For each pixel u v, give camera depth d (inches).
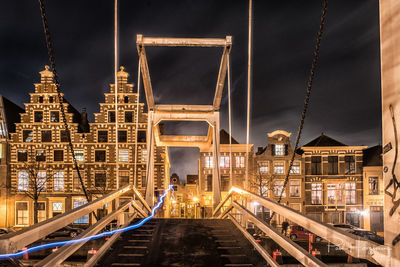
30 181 1107.9
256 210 1114.1
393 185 61.9
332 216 1175.0
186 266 175.6
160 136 551.8
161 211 1023.0
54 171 1120.2
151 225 269.9
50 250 751.7
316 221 98.2
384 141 65.1
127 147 1118.4
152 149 437.1
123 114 1124.5
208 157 1206.3
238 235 240.5
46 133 1127.0
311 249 708.0
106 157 1115.3
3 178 1103.0
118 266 174.7
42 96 1137.4
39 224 94.0
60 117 1127.0
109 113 1130.7
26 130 1125.7
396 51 62.3
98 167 1116.5
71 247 120.5
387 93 64.3
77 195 1111.6
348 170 1184.2
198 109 447.8
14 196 1115.3
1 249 75.5
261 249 185.3
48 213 1113.4
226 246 213.6
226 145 1188.5
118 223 257.8
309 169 1188.5
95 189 1107.3
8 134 1128.2
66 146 1121.4
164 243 218.1
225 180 1176.8
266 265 178.7
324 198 1176.2
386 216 63.6
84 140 1120.8
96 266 174.2
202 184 1195.9
